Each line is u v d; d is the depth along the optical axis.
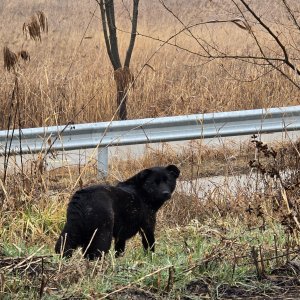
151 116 19.05
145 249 10.91
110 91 18.91
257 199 12.66
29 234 11.61
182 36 26.05
